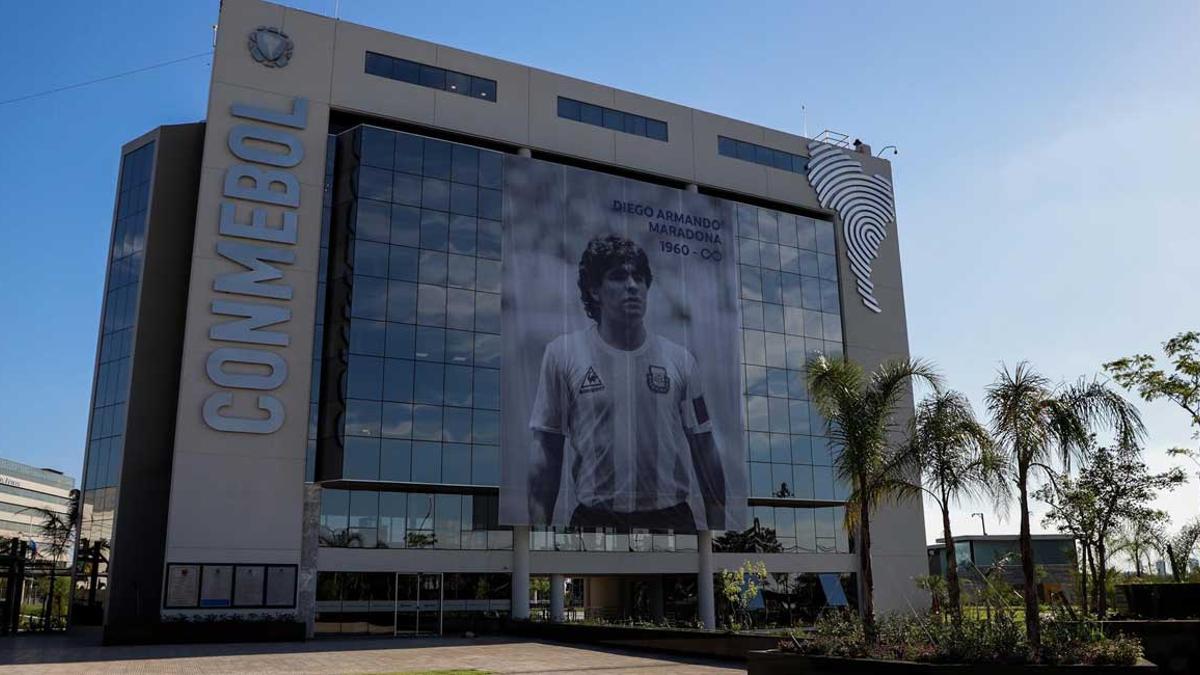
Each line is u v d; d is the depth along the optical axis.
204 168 40.78
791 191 57.66
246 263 40.41
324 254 43.06
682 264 51.00
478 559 43.47
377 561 41.22
